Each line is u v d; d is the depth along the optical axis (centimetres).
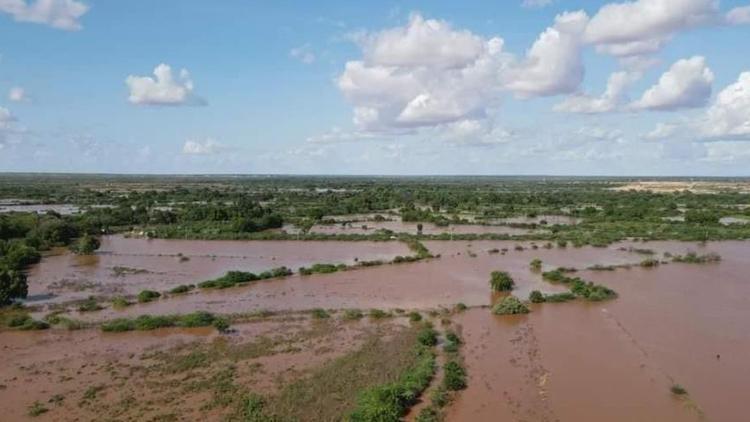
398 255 8369
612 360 3953
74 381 3597
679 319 4925
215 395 3362
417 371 3634
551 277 6531
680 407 3234
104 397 3356
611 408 3219
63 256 8400
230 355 4069
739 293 5872
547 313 5156
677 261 7700
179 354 4091
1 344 4319
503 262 7725
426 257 8038
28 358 4016
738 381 3597
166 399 3319
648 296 5753
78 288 6303
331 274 7012
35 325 4675
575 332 4581
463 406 3241
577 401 3309
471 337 4478
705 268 7238
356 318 5016
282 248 9156
